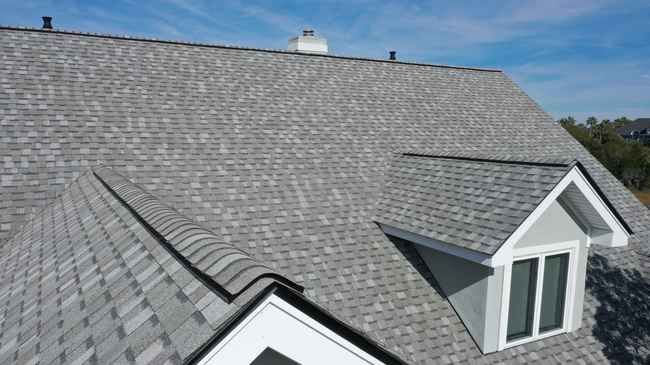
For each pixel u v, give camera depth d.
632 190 74.56
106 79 12.87
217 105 13.15
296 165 11.58
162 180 10.12
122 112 11.94
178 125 11.98
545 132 17.61
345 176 11.57
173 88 13.31
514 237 7.11
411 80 18.09
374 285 8.45
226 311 3.23
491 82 20.30
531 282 8.42
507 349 8.07
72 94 12.06
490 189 8.43
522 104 19.30
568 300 8.82
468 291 8.06
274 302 3.40
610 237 8.47
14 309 5.74
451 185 9.49
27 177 9.98
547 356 8.25
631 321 9.78
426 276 8.96
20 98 11.50
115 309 4.23
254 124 12.81
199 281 3.87
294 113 13.80
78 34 14.21
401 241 9.65
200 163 10.89
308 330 3.64
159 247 5.07
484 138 15.73
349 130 13.77
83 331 4.16
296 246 8.92
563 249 8.58
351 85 16.36
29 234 8.71
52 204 9.72
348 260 8.88
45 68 12.62
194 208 9.40
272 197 10.22
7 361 4.38
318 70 16.59
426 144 14.27
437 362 7.43
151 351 3.31
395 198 10.48
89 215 7.88
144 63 13.94
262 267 3.56
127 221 6.60
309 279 8.20
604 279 10.70
